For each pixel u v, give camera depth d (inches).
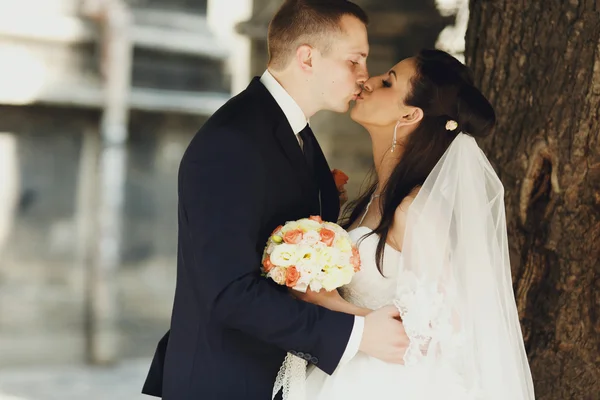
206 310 103.0
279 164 103.0
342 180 123.6
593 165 114.1
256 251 100.0
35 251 573.3
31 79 569.0
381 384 103.6
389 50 298.2
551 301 118.6
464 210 104.7
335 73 106.3
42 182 580.7
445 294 102.3
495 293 104.0
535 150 117.9
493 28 123.7
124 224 587.5
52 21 585.3
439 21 233.1
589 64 113.6
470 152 106.2
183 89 625.6
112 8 587.8
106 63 579.5
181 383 105.2
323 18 105.7
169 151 607.5
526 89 119.9
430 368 102.1
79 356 498.9
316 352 97.9
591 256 116.7
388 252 107.5
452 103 107.0
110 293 519.2
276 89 107.9
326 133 355.6
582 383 118.3
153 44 612.1
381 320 99.7
